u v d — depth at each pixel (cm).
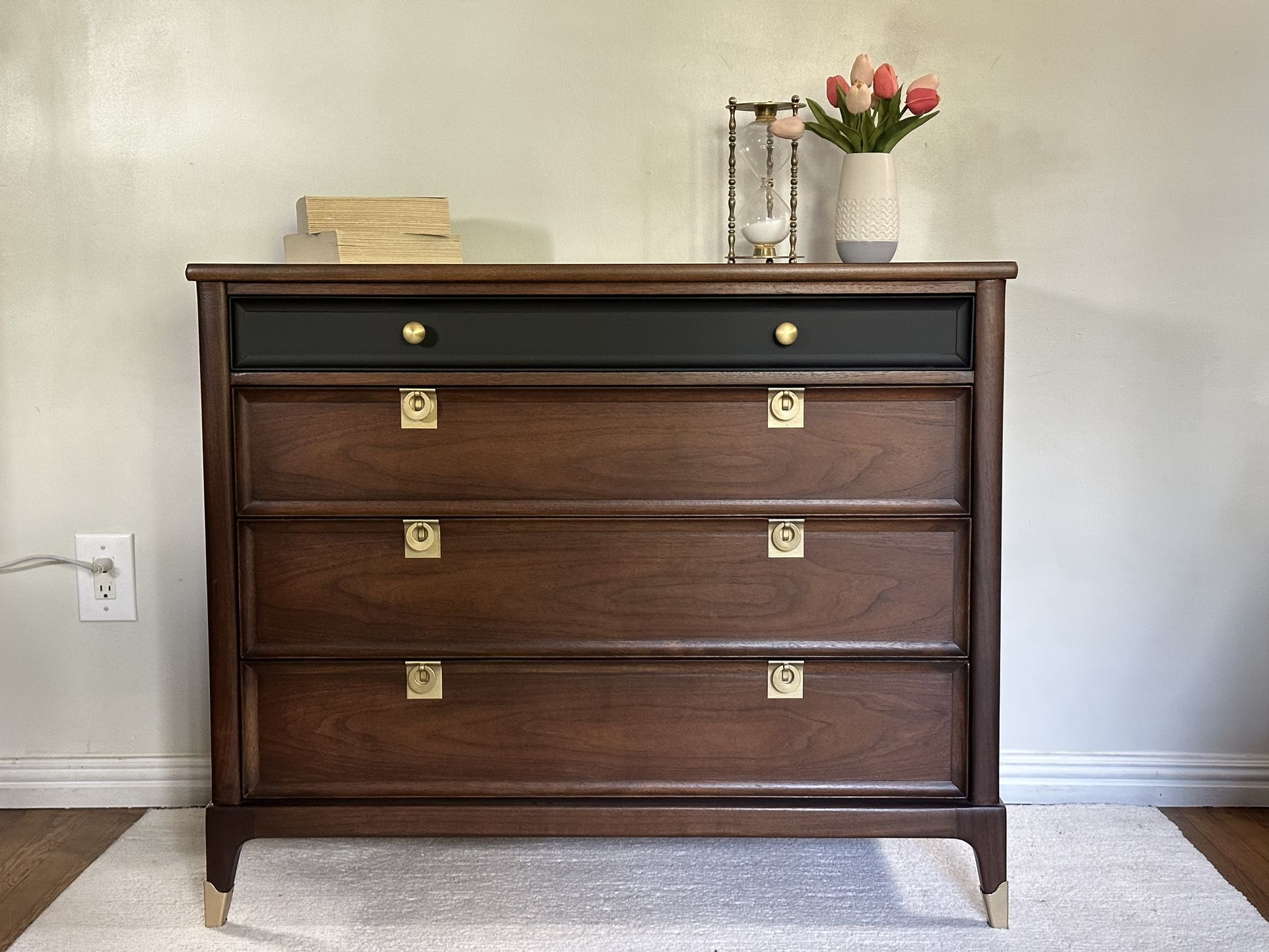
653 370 154
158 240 197
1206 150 195
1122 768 205
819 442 156
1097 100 195
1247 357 199
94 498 201
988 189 197
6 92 194
